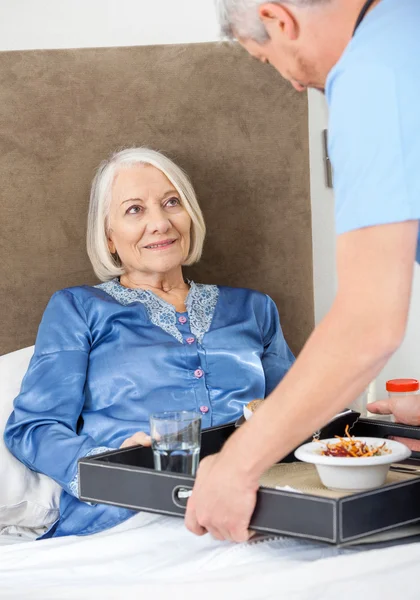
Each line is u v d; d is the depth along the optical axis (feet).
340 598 3.68
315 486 4.28
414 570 3.76
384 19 3.23
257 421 3.52
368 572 3.79
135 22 7.89
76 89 7.32
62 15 7.81
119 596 3.93
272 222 7.66
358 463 3.98
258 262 7.67
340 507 3.56
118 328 6.31
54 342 6.18
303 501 3.64
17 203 7.31
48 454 5.65
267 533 3.75
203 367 6.34
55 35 7.82
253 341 6.66
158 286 6.73
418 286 8.04
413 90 3.10
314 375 3.34
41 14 7.79
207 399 6.26
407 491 3.81
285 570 3.88
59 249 7.38
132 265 6.62
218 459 3.69
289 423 3.43
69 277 7.41
